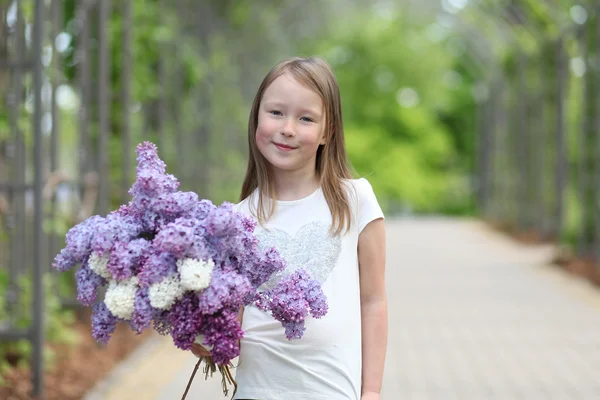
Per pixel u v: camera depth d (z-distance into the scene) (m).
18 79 5.82
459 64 42.22
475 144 42.00
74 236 2.14
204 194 14.56
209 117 14.45
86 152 7.92
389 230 25.75
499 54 24.48
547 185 19.12
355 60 37.12
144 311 2.10
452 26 26.23
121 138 8.38
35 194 5.41
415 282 12.71
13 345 6.12
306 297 2.22
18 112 5.85
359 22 36.81
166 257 2.09
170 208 2.17
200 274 2.05
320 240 2.47
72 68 8.92
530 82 20.78
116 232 2.14
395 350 7.59
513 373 6.66
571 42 15.30
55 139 6.82
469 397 5.89
